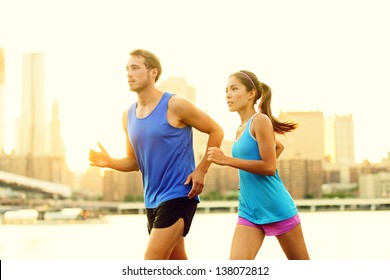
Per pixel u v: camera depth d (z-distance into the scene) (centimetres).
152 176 849
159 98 857
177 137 842
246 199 848
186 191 836
